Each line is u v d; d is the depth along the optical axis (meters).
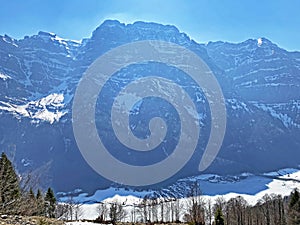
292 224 92.56
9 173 35.94
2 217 27.53
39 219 30.80
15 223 26.14
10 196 34.34
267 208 124.81
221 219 69.50
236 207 122.12
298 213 91.25
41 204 44.34
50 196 70.88
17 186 35.62
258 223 118.88
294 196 95.00
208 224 95.25
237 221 111.75
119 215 108.56
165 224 81.31
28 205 36.72
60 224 32.34
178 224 81.31
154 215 123.56
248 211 121.88
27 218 29.88
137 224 79.94
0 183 33.34
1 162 36.44
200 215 86.88
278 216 116.69
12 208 34.03
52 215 59.81
